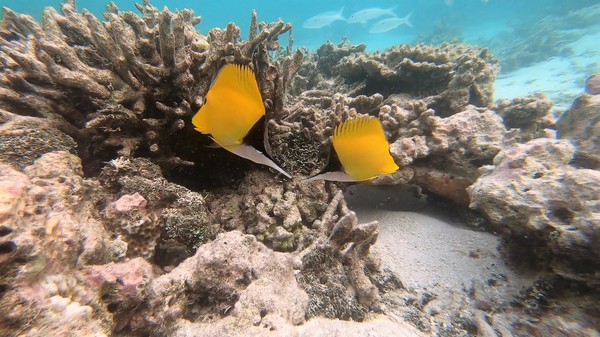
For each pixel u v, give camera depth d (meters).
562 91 3.32
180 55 0.88
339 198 1.10
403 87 1.80
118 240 0.70
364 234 0.83
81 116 0.95
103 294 0.55
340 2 19.28
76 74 0.80
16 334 0.40
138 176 0.85
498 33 8.56
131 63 0.84
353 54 2.15
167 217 0.84
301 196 1.06
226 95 0.32
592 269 0.74
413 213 1.25
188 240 0.86
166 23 0.80
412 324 0.80
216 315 0.70
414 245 1.07
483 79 1.78
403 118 1.28
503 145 1.18
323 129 1.13
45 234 0.47
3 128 0.77
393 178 1.21
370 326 0.73
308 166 1.10
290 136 1.10
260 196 1.01
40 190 0.53
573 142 1.05
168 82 0.89
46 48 0.79
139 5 1.45
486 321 0.82
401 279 0.93
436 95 1.67
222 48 0.94
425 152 1.19
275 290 0.69
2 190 0.45
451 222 1.24
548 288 0.82
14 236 0.42
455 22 10.96
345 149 0.37
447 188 1.23
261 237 0.95
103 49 0.84
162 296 0.63
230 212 1.01
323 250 0.87
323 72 2.36
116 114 0.85
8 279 0.42
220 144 0.33
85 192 0.74
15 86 0.92
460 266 0.98
